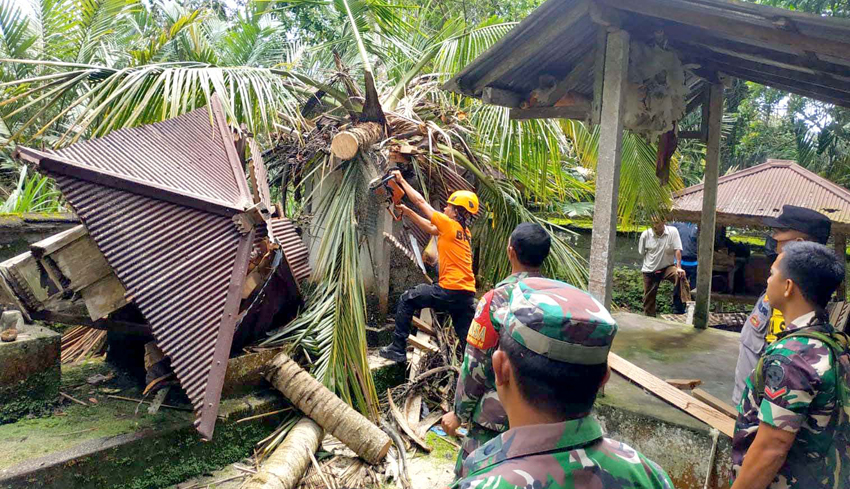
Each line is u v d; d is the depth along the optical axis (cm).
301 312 452
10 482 273
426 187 539
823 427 167
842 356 169
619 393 324
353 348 416
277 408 386
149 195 333
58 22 733
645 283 689
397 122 516
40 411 343
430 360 476
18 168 671
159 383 360
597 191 302
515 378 103
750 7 230
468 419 243
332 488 338
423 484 351
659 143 447
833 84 331
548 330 98
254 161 449
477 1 970
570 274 564
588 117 401
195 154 385
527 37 321
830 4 527
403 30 701
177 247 329
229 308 321
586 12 294
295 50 773
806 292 176
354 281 434
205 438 289
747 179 610
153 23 895
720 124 450
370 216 502
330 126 526
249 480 318
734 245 615
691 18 258
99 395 373
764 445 169
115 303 344
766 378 173
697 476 277
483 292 597
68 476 293
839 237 536
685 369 371
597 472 97
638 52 316
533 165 565
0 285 374
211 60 621
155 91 443
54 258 327
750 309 736
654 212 603
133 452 316
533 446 98
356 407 414
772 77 388
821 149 868
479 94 378
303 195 564
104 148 347
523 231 239
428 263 496
